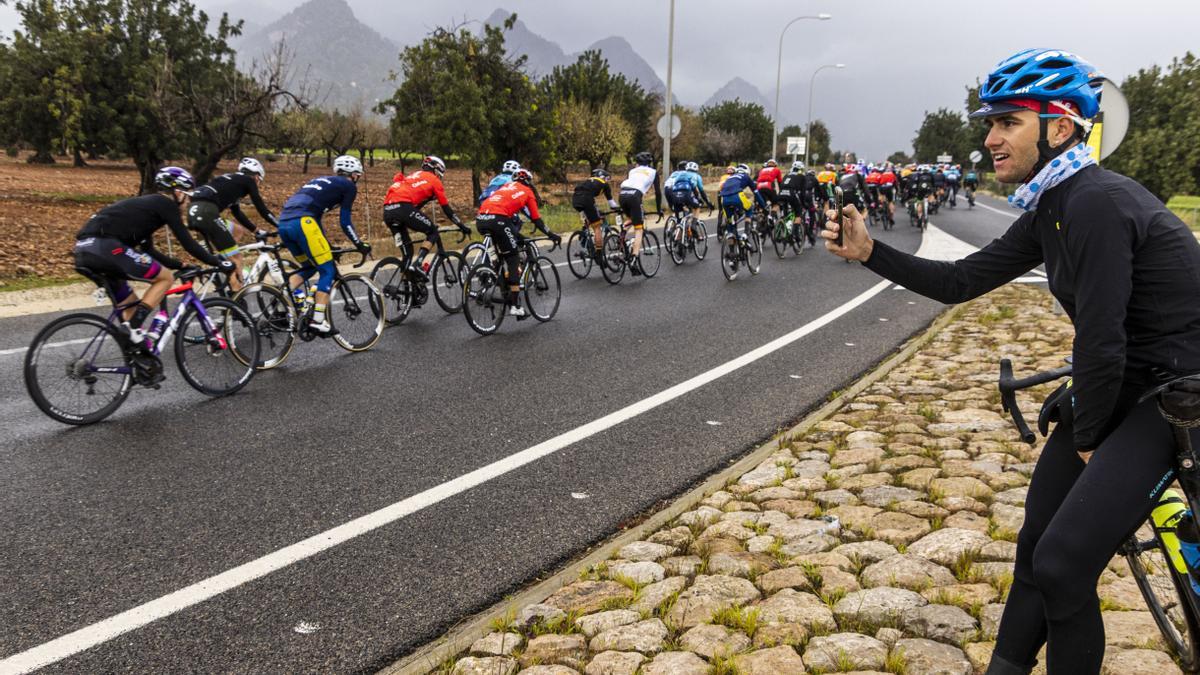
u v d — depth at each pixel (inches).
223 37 1120.8
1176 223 68.2
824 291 421.7
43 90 1030.4
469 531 145.3
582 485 166.6
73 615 116.2
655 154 1833.2
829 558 125.2
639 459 181.3
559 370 260.1
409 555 136.1
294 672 104.3
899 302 382.9
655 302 390.9
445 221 792.9
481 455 183.0
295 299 278.4
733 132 2679.6
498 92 928.3
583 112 1318.9
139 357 215.0
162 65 882.1
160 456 181.5
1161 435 68.6
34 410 213.9
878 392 223.6
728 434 198.2
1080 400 70.1
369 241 543.2
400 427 202.8
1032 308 343.9
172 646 109.3
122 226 209.0
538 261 342.6
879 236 751.7
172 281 221.8
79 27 1023.6
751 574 122.0
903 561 121.9
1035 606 79.7
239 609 118.6
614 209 455.8
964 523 135.1
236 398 228.5
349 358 277.6
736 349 288.4
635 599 116.3
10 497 157.9
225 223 276.4
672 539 137.2
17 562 131.8
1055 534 70.6
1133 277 68.8
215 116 850.1
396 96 900.6
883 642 101.4
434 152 905.5
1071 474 79.4
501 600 123.0
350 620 116.4
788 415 212.8
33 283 407.2
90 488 162.9
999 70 73.6
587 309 372.8
